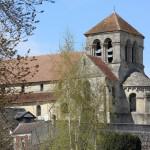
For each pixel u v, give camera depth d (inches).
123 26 4328.3
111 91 3981.3
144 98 4062.5
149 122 4001.0
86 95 2701.8
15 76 930.1
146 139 2881.4
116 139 2625.5
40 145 2536.9
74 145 2492.6
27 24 927.7
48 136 2588.6
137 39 4436.5
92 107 2637.8
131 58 4362.7
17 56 935.7
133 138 2699.3
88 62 3919.8
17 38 921.5
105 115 2679.6
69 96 2669.8
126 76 4239.7
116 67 4210.1
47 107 4050.2
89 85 2829.7
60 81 2751.0
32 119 3860.7
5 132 979.9
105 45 4288.9
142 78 4151.1
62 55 2829.7
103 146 2586.1
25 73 975.6
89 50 4338.1
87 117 2581.2
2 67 916.6
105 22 4375.0
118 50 4242.1
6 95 927.0
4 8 900.6
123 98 4136.3
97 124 2576.3
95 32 4323.3
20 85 952.9
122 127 3051.2
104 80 3801.7
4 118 974.4
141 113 4042.8
